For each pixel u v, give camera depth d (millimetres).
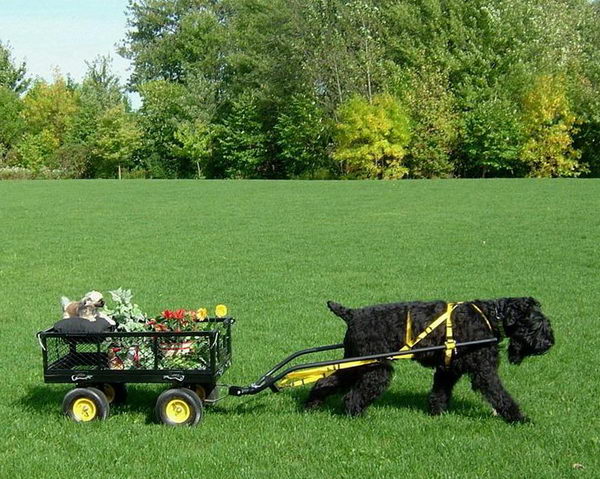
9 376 9578
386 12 62250
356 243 21531
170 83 76062
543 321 7227
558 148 54938
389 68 59969
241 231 24719
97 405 7633
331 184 45688
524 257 18375
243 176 68938
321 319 12461
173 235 24094
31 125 78500
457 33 60500
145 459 6656
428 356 7379
